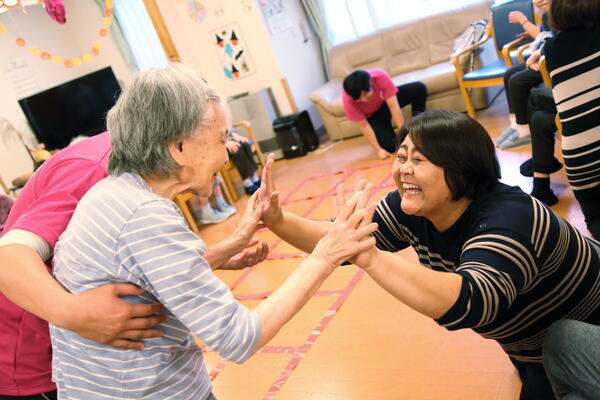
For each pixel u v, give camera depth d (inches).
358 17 263.0
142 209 39.9
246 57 248.2
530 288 49.8
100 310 39.2
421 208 50.9
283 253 142.3
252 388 92.4
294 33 259.1
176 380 44.2
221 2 241.3
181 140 41.2
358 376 86.3
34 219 45.4
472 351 83.3
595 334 44.9
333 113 233.8
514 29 187.3
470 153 48.0
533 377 58.7
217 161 44.3
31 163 268.2
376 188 162.2
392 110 185.9
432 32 229.0
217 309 39.6
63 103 250.4
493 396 73.1
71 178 48.9
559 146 143.3
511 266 45.1
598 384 44.2
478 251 46.0
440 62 227.6
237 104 246.2
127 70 280.5
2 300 52.2
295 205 174.6
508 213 47.4
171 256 39.3
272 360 98.3
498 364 78.7
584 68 65.0
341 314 104.7
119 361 42.1
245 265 59.6
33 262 42.7
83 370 43.4
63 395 45.0
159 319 42.0
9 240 44.1
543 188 117.6
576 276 50.8
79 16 279.0
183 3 248.5
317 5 262.8
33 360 54.2
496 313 43.9
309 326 104.5
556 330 47.4
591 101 66.2
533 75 140.2
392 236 60.6
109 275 40.6
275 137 244.2
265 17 241.0
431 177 48.7
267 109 242.7
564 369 46.6
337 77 254.1
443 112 50.1
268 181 56.1
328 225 60.3
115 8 265.3
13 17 255.9
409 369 83.9
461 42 209.3
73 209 47.2
